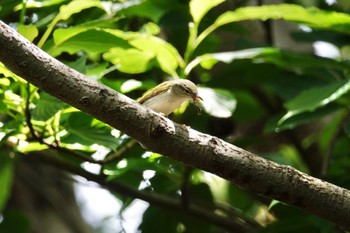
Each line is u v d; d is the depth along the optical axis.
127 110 6.98
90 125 9.13
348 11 14.55
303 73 12.81
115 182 12.35
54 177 17.78
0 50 6.70
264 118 14.92
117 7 11.30
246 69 12.58
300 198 7.26
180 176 11.97
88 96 6.91
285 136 14.80
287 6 10.47
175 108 10.32
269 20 14.46
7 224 14.80
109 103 6.94
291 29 15.33
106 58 10.22
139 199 12.43
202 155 7.12
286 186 7.23
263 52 11.19
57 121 8.98
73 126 9.10
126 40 9.15
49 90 6.90
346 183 11.64
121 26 11.80
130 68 10.32
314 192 7.26
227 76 12.61
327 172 12.38
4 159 14.09
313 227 11.37
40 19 11.09
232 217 13.36
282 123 11.57
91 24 9.12
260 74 12.68
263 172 7.20
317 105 10.62
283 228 11.46
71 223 17.44
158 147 7.11
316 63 11.64
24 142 9.09
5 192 14.47
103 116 6.99
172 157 7.18
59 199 17.62
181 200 12.43
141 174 12.90
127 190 12.39
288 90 12.58
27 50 6.76
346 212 7.26
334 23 11.13
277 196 7.27
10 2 10.45
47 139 9.15
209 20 12.83
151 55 10.18
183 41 13.29
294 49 15.11
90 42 9.12
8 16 12.17
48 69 6.83
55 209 17.47
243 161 7.18
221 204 13.95
